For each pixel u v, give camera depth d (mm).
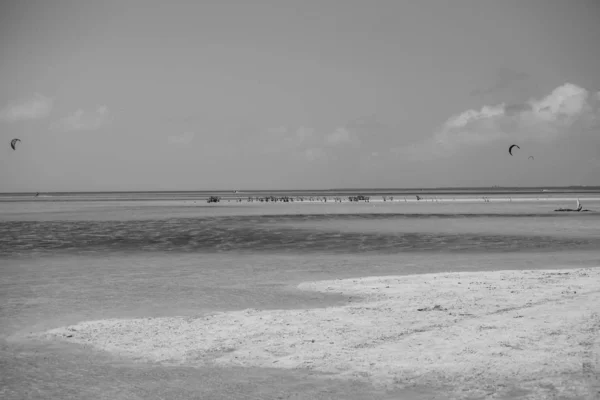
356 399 11781
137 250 39094
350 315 18516
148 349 15422
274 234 50250
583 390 11742
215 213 87375
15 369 13953
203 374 13469
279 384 12734
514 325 16547
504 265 30609
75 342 16172
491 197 179375
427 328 16609
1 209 111062
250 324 17656
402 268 30000
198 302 21672
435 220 67188
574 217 71125
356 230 53750
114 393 12391
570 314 17609
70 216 81000
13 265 32094
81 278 27469
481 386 12164
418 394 11914
